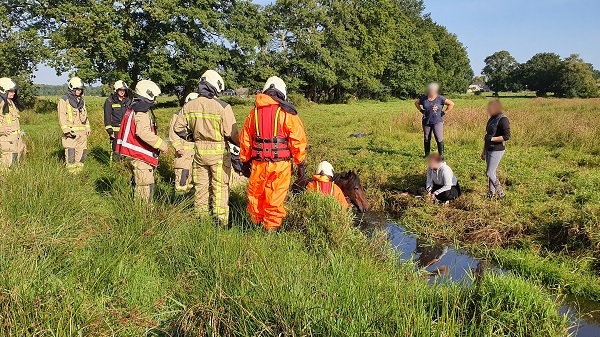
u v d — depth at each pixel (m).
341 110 35.47
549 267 5.51
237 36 39.97
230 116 5.84
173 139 6.36
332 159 11.55
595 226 5.96
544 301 3.87
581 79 76.69
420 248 6.51
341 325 3.20
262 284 3.61
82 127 8.76
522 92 93.69
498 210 7.23
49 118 22.23
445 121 17.77
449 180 8.12
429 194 8.18
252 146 5.60
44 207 5.32
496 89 94.12
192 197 6.54
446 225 7.11
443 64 74.88
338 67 51.78
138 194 5.82
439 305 3.88
